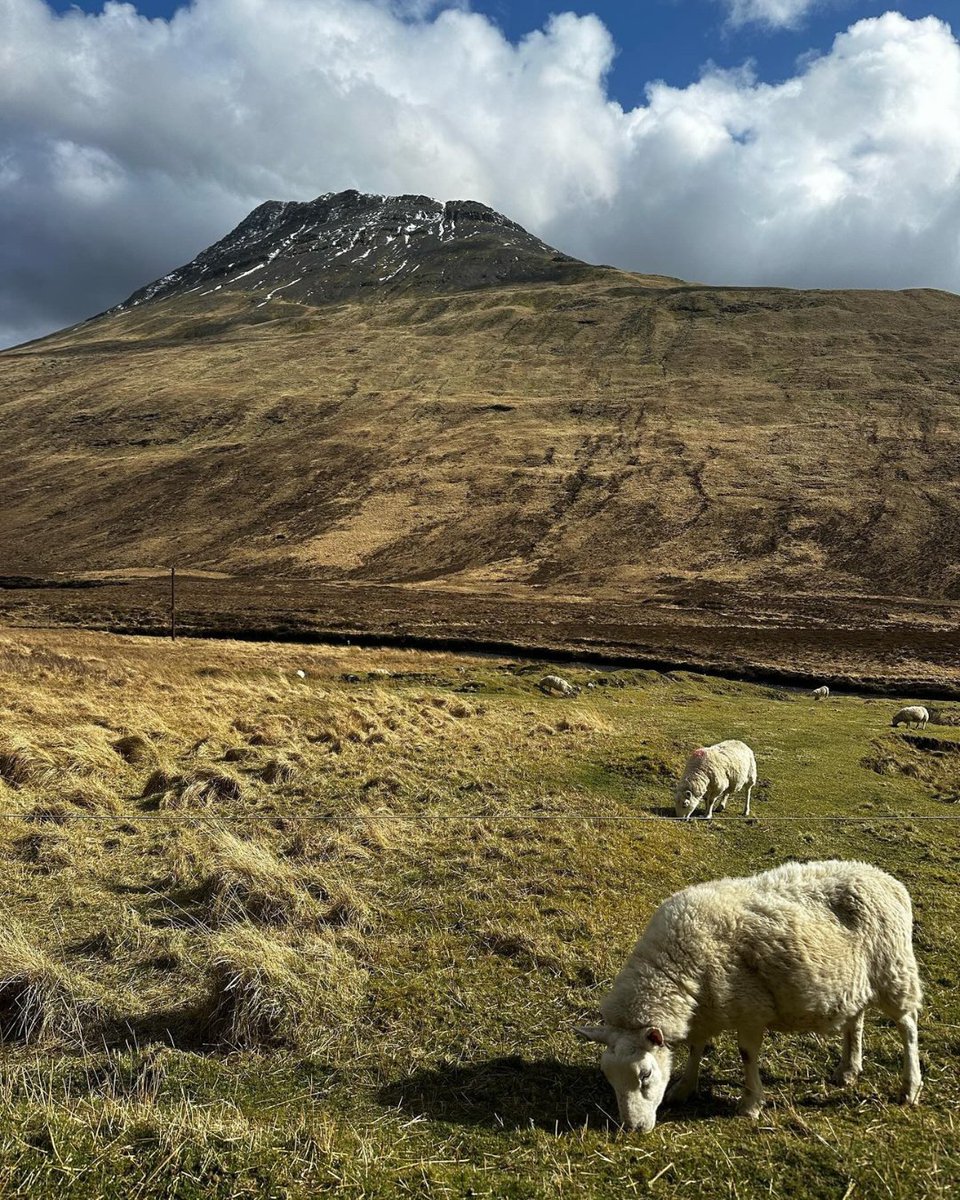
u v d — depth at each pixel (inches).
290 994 275.0
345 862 415.8
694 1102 239.5
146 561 4279.0
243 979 273.3
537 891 389.4
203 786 519.5
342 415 6146.7
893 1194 193.6
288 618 2736.2
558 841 461.7
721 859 459.5
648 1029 219.0
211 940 315.0
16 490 5359.3
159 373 7460.6
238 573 4020.7
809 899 242.8
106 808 491.8
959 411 5260.8
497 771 618.2
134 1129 204.5
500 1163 205.0
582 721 840.3
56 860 398.3
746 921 234.4
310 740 703.1
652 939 239.3
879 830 521.0
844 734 891.4
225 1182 189.0
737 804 589.3
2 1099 219.1
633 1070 217.5
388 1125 220.5
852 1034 250.8
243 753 619.8
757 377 6397.6
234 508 4852.4
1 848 412.2
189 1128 202.8
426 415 6023.6
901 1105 235.5
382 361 7431.1
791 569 3686.0
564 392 6451.8
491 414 5974.4
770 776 677.9
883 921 239.6
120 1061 245.1
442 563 4033.0
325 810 500.1
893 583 3481.8
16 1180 184.9
